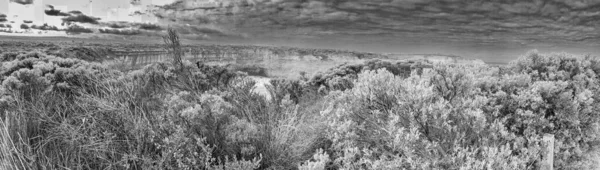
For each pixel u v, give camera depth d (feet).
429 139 6.95
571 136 9.56
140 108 8.46
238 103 10.68
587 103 9.68
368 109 8.52
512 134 7.84
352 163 6.80
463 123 7.27
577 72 13.57
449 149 6.52
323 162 6.28
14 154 6.59
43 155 6.55
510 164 6.14
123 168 6.31
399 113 7.43
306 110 11.46
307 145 8.29
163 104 9.54
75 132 7.18
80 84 12.09
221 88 13.21
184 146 6.52
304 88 18.13
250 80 11.91
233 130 7.76
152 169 6.23
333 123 7.70
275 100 11.30
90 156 6.84
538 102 9.29
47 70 13.83
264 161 7.51
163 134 7.14
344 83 19.12
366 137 7.57
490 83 11.02
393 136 6.51
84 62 17.51
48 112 9.00
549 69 13.80
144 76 12.80
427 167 5.74
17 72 11.60
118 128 7.38
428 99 7.57
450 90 9.62
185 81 12.92
